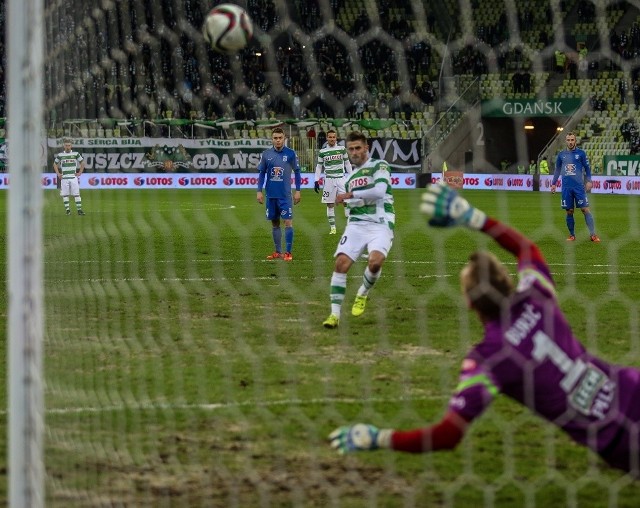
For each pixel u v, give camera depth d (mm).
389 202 17453
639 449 7816
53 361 13477
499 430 10547
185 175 67250
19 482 7605
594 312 18000
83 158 43906
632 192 60000
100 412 11023
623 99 48438
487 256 7945
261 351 14492
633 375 8055
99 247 30281
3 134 54719
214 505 8367
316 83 18812
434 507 8359
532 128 64500
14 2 7484
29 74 7523
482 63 37594
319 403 11461
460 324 16875
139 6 18453
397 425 10547
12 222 7594
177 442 10016
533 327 7785
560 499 8602
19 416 7605
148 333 15781
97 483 8852
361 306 17719
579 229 39188
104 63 17734
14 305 7594
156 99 21703
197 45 21281
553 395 7805
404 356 14188
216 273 24219
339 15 36750
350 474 9156
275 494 8641
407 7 37406
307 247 31750
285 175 27594
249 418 10844
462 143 45469
